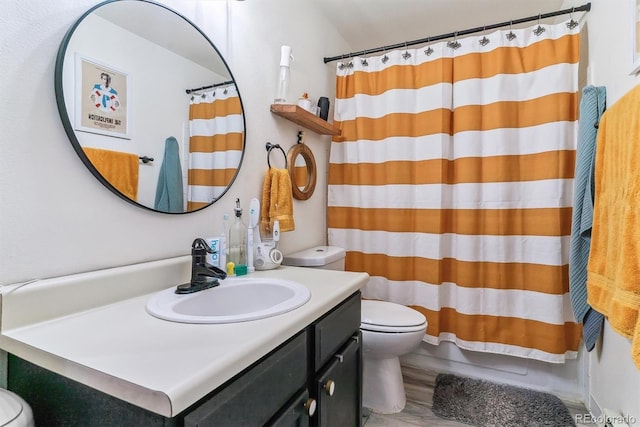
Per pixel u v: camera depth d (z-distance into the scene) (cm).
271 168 153
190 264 109
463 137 180
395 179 196
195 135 116
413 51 195
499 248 173
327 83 215
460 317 182
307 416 82
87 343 62
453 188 188
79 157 83
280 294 107
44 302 73
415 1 190
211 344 62
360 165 206
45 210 76
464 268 180
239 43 137
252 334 66
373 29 222
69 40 80
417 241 193
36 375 65
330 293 97
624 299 97
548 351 163
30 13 73
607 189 116
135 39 96
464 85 181
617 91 128
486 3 191
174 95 108
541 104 167
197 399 49
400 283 196
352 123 210
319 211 210
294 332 75
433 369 202
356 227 210
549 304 163
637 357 88
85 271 84
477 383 185
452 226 189
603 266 117
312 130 197
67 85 79
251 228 130
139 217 98
